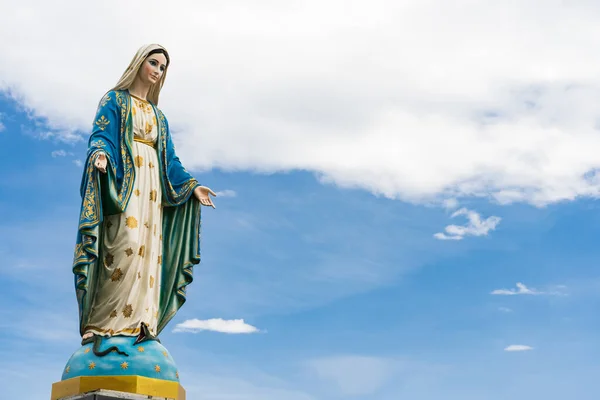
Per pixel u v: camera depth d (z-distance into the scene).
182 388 20.94
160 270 22.27
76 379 19.97
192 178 23.34
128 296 21.12
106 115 22.14
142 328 20.88
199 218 23.42
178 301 22.75
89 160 21.17
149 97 23.58
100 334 20.64
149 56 23.14
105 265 21.20
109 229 21.39
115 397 19.66
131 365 20.20
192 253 23.11
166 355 20.94
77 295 20.84
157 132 22.81
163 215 23.09
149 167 22.36
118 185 21.55
